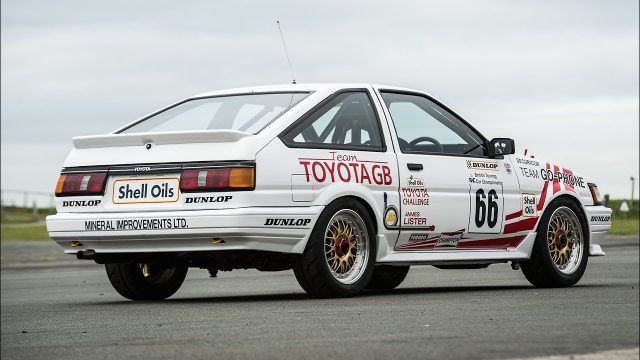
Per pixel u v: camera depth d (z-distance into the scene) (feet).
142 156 31.17
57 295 43.83
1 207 215.72
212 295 38.68
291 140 30.83
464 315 24.41
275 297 33.83
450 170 34.53
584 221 37.91
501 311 25.26
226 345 20.30
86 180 31.83
